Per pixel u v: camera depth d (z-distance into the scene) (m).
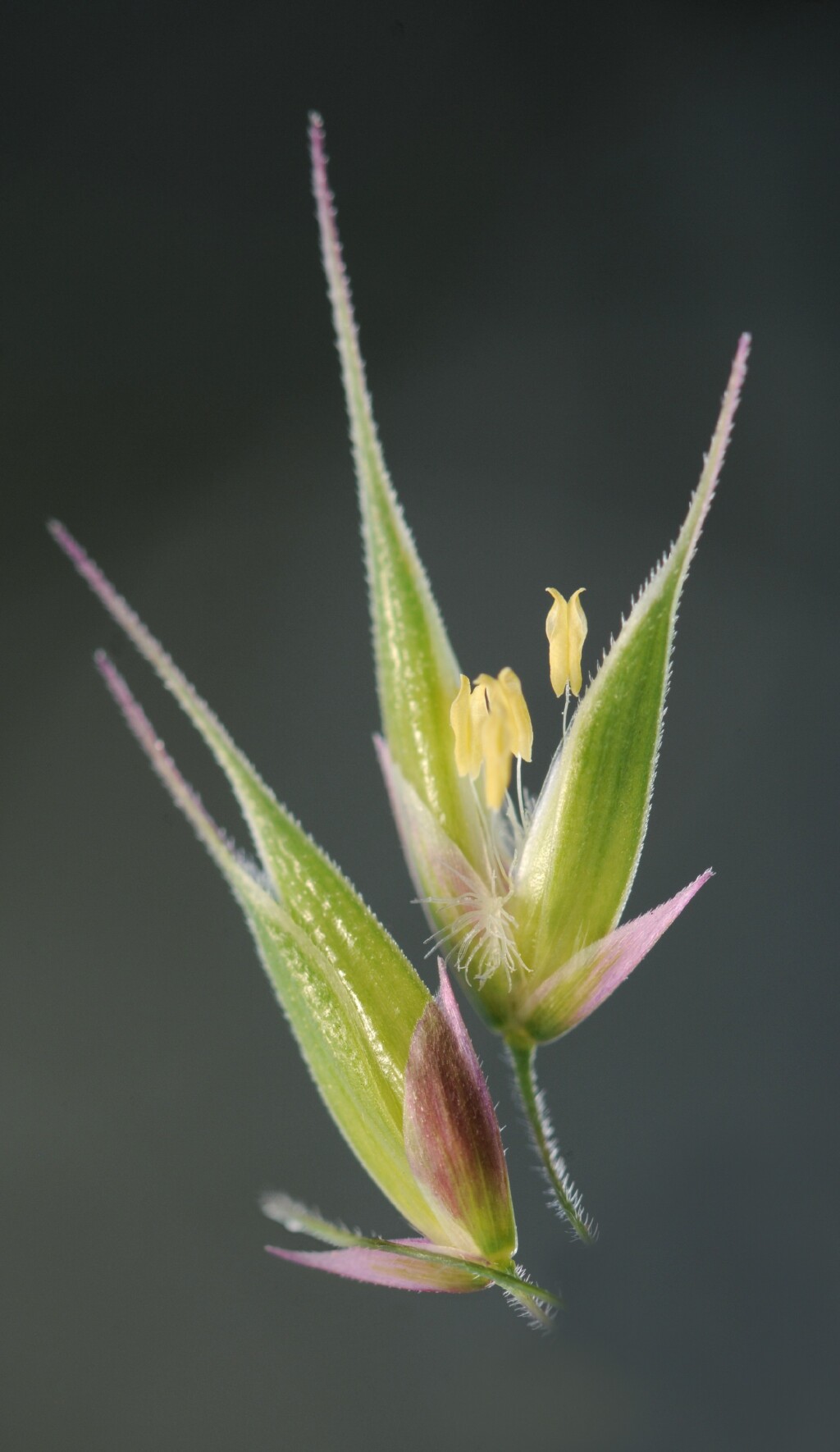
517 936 0.05
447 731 0.05
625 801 0.05
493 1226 0.05
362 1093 0.05
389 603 0.05
